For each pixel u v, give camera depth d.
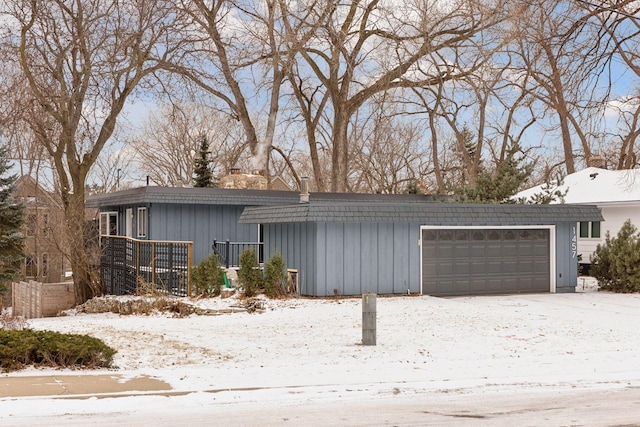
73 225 29.08
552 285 23.88
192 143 61.56
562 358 12.40
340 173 45.69
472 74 41.88
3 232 27.80
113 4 28.14
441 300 20.83
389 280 21.86
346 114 45.19
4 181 28.09
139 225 28.50
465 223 22.28
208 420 7.78
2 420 7.62
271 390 9.45
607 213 31.64
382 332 15.44
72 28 28.30
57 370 10.81
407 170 62.28
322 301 20.50
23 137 40.09
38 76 28.83
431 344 13.91
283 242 22.98
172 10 32.72
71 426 7.39
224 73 40.62
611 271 24.20
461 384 10.09
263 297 21.50
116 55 29.20
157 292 22.38
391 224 21.92
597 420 8.02
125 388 9.37
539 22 23.12
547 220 23.23
